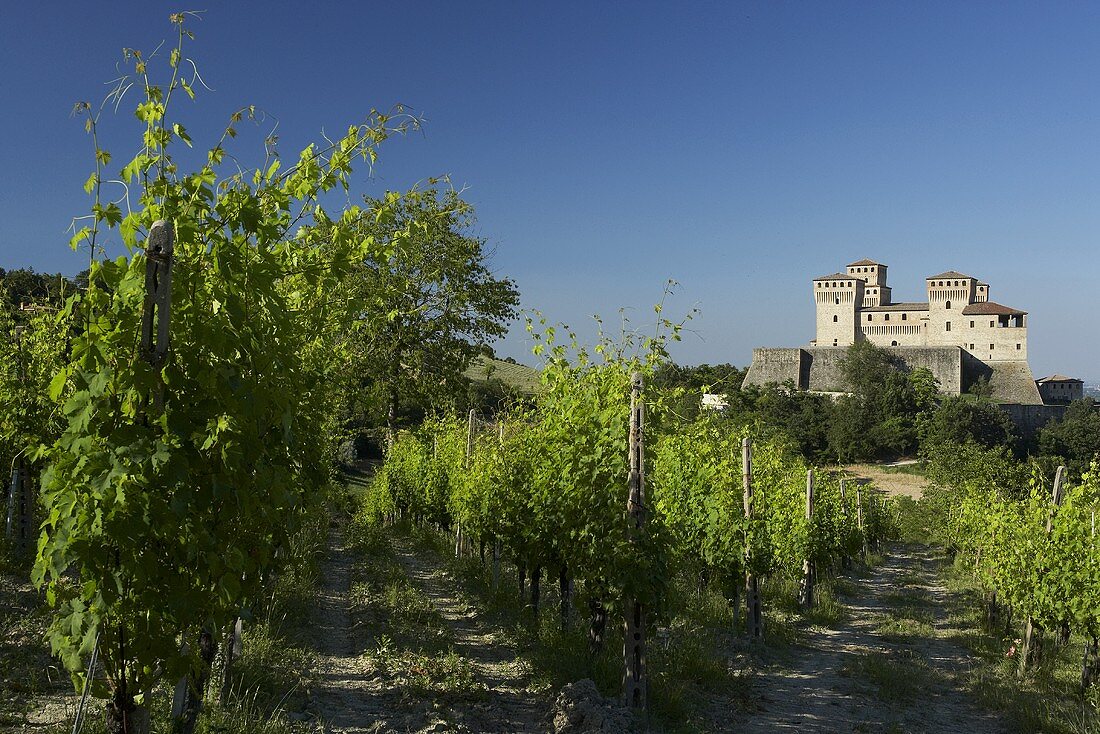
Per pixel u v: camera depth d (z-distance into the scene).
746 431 15.08
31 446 4.00
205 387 3.83
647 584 7.80
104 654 3.79
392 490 25.25
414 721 6.73
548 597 13.67
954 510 28.97
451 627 10.88
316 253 5.31
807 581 16.55
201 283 3.99
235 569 4.08
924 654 13.05
